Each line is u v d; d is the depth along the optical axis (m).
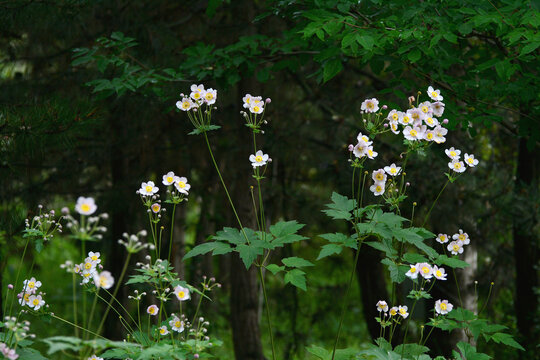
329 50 4.34
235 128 9.48
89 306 12.39
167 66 7.01
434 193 7.27
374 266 9.17
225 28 8.23
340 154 8.78
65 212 2.42
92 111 5.25
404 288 6.30
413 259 3.11
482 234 8.28
